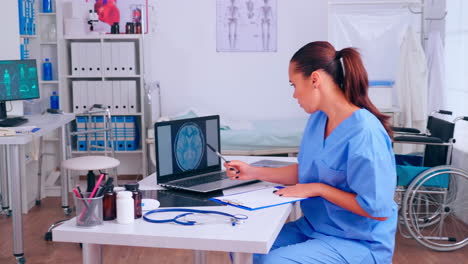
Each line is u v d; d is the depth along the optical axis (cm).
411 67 479
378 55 539
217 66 571
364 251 194
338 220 200
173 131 238
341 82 204
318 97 204
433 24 513
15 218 340
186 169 244
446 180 365
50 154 482
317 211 209
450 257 362
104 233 170
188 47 568
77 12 561
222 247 165
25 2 480
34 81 441
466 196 423
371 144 190
